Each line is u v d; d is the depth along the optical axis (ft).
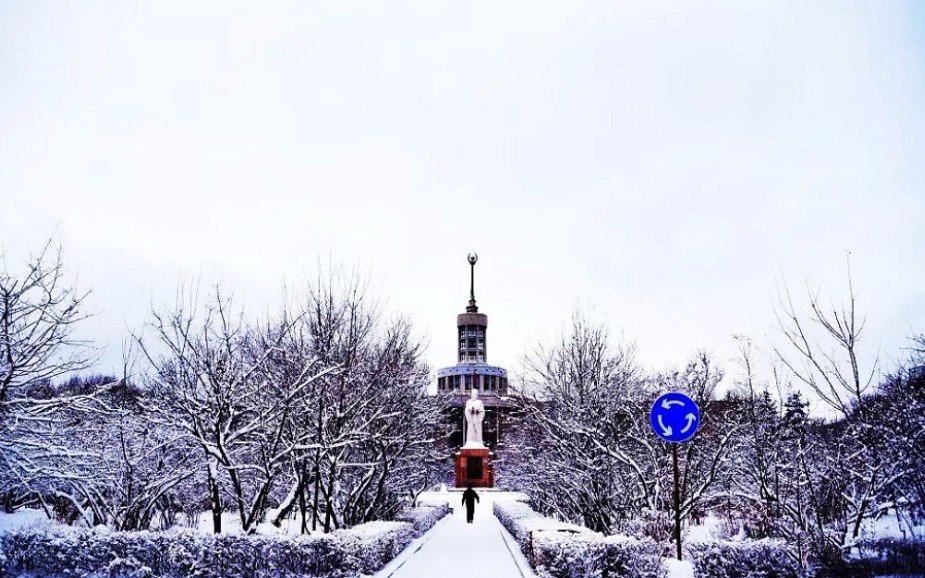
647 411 65.92
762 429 55.98
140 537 43.98
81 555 43.37
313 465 63.10
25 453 50.19
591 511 66.28
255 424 52.47
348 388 61.93
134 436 58.65
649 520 56.85
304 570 44.78
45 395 61.46
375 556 50.55
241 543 44.27
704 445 61.31
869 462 43.34
